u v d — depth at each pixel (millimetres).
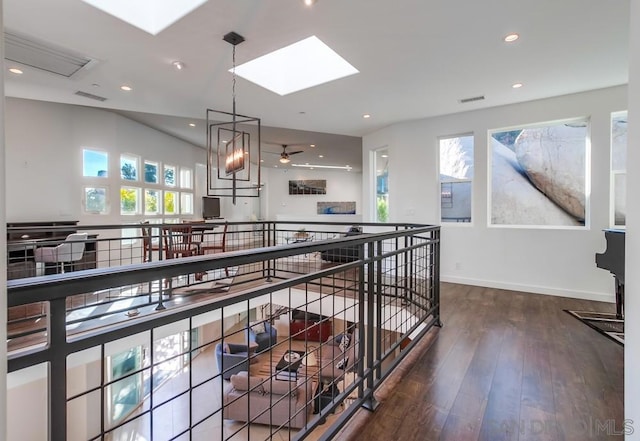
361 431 1524
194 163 8633
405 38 2604
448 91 3760
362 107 4363
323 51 3512
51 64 3061
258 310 5961
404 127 5105
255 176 11766
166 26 2443
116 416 4328
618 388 1875
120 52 2834
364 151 6109
